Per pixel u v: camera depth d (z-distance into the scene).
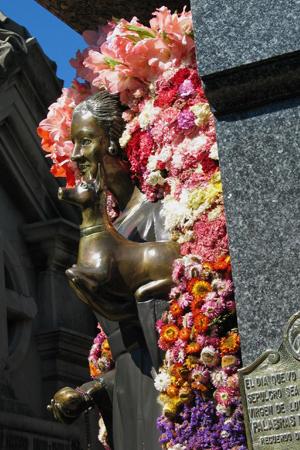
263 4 2.21
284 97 2.19
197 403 2.75
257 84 2.18
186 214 2.96
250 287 2.09
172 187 3.10
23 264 5.91
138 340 3.08
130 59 3.21
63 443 5.49
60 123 3.74
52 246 5.98
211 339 2.74
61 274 6.18
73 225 6.09
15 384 5.41
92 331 6.45
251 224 2.13
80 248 2.97
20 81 5.88
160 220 3.17
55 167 3.84
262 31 2.18
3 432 4.81
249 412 2.05
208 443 2.68
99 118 3.37
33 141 6.04
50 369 5.81
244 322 2.08
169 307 2.88
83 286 2.85
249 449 2.04
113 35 3.39
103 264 2.88
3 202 5.88
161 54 3.20
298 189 2.11
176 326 2.83
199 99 3.08
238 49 2.19
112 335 3.20
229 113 2.23
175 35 3.14
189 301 2.80
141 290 2.88
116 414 3.19
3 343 5.24
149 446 2.95
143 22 3.87
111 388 3.31
